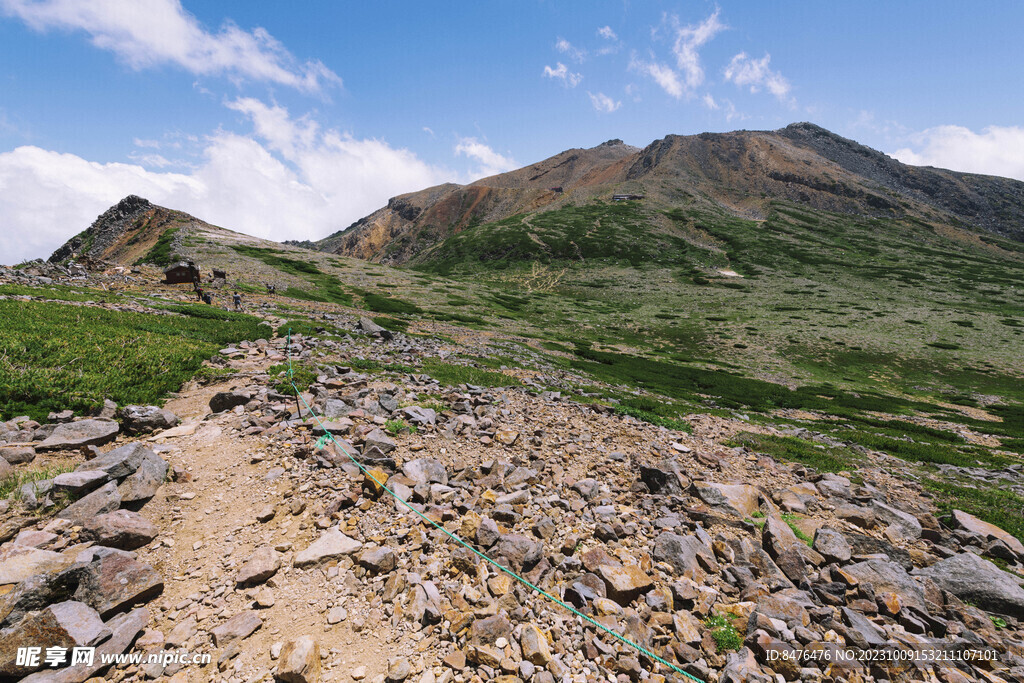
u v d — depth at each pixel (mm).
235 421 11430
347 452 9883
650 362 61875
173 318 23312
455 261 168125
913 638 6707
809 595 7691
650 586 7230
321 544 7000
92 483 7254
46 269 35531
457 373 22844
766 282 124500
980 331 85500
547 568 7535
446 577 6859
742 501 10820
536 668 5484
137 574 5863
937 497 14938
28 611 5070
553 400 21031
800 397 49906
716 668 5934
